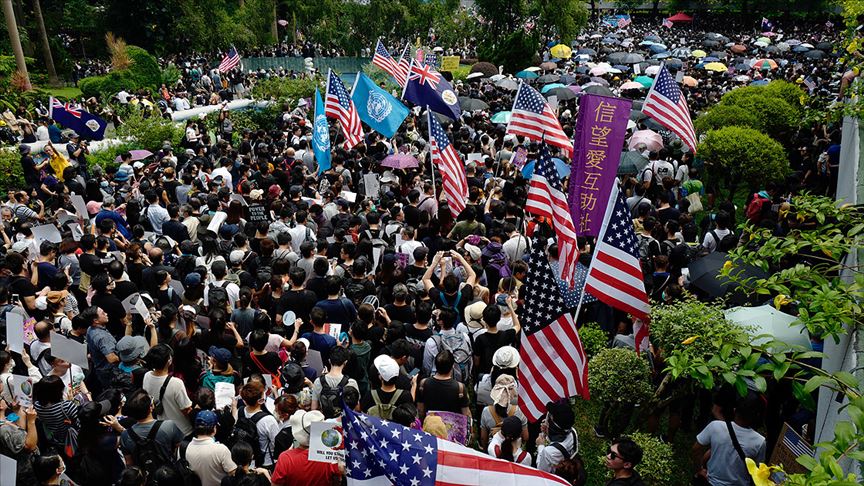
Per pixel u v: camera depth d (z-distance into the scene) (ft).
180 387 22.29
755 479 12.32
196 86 127.85
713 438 21.29
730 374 15.14
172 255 34.60
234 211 37.91
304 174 48.98
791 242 18.78
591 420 29.73
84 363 22.61
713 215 46.06
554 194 27.66
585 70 121.39
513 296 28.89
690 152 52.31
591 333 29.43
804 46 150.20
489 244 33.60
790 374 23.26
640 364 25.94
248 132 71.00
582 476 20.21
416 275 32.12
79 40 165.48
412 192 39.19
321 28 183.52
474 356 26.27
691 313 23.59
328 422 17.49
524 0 143.02
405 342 23.66
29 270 33.22
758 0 233.96
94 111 89.20
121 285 29.37
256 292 30.07
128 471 17.83
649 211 39.19
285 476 18.33
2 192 57.57
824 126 61.26
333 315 27.68
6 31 134.82
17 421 21.79
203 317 26.68
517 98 40.22
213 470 19.39
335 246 33.96
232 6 194.70
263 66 161.79
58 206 43.80
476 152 56.54
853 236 19.35
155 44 161.58
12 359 24.63
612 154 32.45
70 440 21.84
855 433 12.39
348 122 49.85
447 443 16.62
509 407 22.21
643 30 231.91
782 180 52.44
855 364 18.61
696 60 138.82
